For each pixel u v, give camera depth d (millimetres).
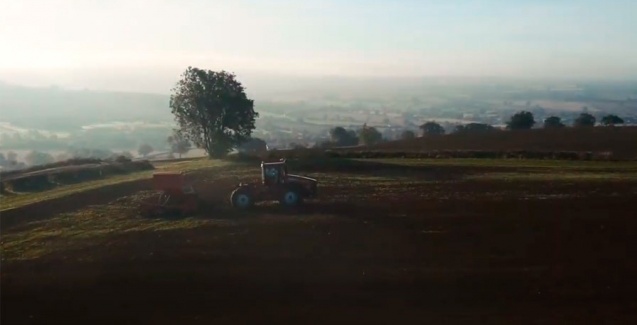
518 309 17766
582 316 17219
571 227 26547
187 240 25234
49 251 24219
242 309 17938
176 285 20047
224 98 64875
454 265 21594
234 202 31609
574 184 38188
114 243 25062
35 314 17828
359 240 24812
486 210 30109
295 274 20875
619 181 39344
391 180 42219
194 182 41688
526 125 106688
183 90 65250
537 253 22875
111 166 52156
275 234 25922
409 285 19766
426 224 27328
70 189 40469
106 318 17391
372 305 18172
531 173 45344
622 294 18844
